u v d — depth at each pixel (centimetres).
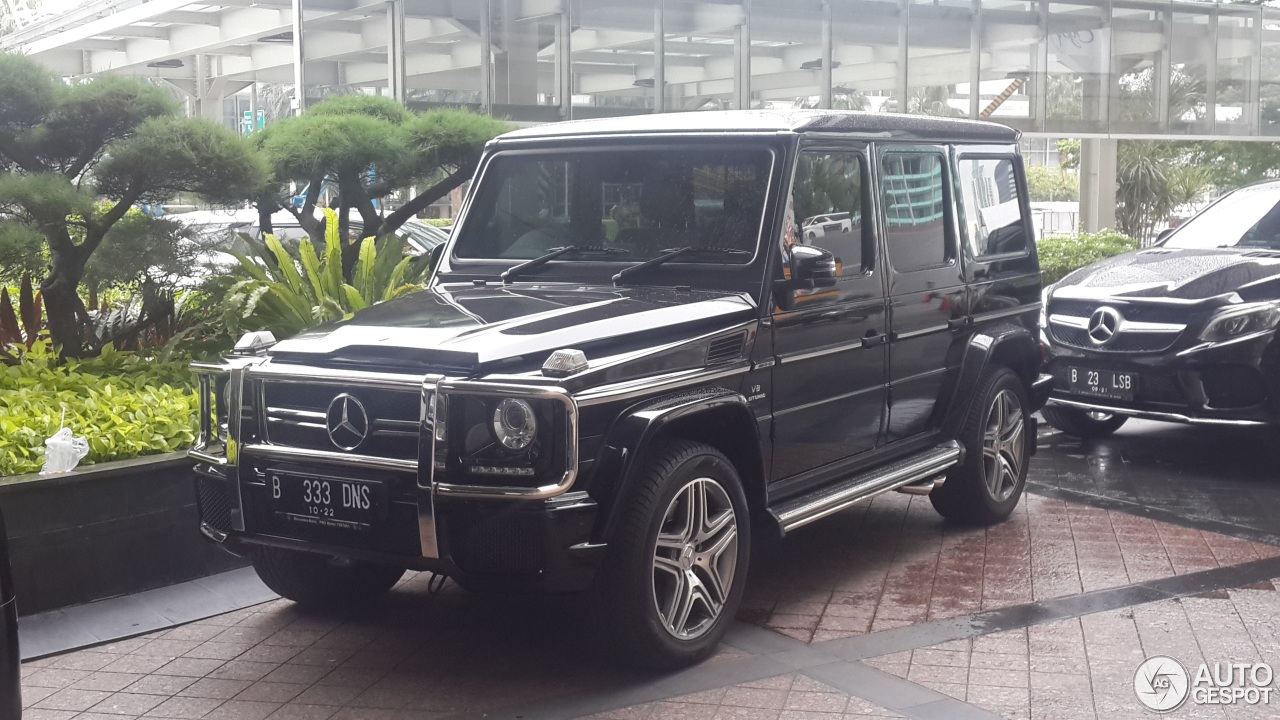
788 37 1533
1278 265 789
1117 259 884
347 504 424
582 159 541
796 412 511
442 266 562
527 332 432
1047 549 620
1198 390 764
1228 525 663
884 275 569
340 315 722
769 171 506
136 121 709
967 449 637
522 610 533
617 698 432
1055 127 1861
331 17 1246
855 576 576
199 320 792
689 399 441
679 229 516
